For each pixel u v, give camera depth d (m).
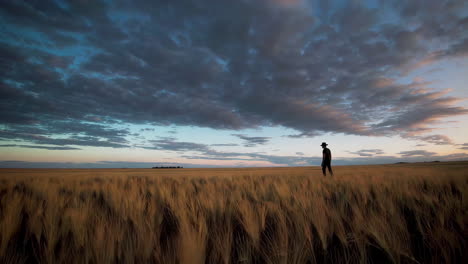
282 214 2.61
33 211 2.91
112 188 4.94
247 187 5.62
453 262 1.65
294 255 1.72
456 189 4.55
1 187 6.25
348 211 3.05
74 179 9.06
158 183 6.53
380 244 1.87
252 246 2.02
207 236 2.13
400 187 4.49
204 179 9.27
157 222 2.62
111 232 1.95
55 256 1.81
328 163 10.73
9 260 1.80
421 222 2.60
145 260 1.71
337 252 1.97
